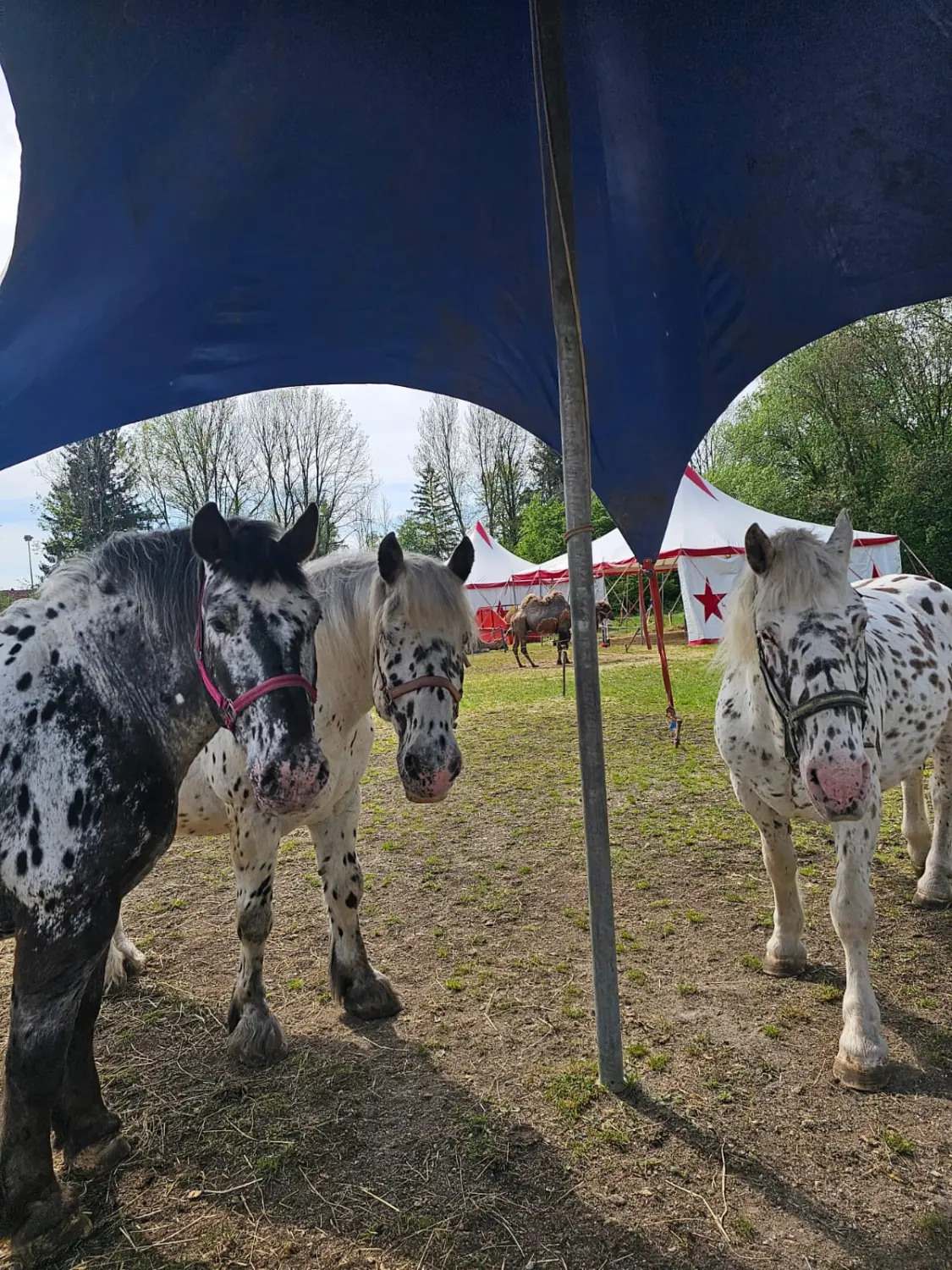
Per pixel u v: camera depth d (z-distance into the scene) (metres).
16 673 1.99
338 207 2.56
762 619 2.38
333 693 2.72
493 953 3.38
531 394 3.25
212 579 1.99
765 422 27.77
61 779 1.92
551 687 11.66
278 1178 2.11
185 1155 2.21
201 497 30.66
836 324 3.08
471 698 11.05
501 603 22.03
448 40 2.26
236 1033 2.70
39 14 1.96
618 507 3.41
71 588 2.14
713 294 2.97
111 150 2.24
